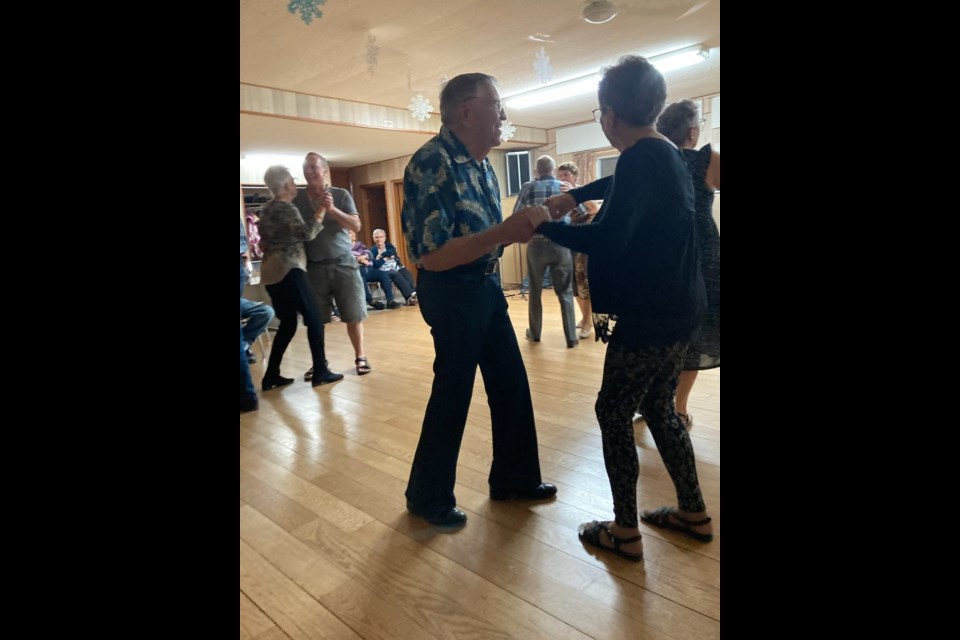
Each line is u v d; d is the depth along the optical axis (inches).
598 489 73.1
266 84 178.9
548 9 131.8
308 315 131.0
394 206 331.0
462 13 130.6
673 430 57.8
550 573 56.0
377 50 147.3
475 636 48.3
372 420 106.0
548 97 221.0
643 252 49.6
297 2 115.1
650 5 133.0
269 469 85.7
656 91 48.5
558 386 115.9
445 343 63.1
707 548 58.2
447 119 60.4
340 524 68.2
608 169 277.9
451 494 66.8
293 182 129.0
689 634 46.8
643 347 52.0
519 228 52.6
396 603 53.2
